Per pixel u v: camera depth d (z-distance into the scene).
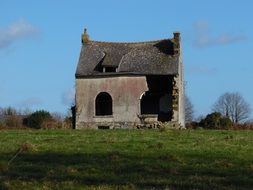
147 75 71.06
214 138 35.19
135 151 27.97
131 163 23.72
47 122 68.25
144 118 69.56
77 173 21.08
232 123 62.66
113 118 70.94
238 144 31.50
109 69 72.38
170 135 37.69
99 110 74.62
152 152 27.53
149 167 22.64
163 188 17.95
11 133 41.03
